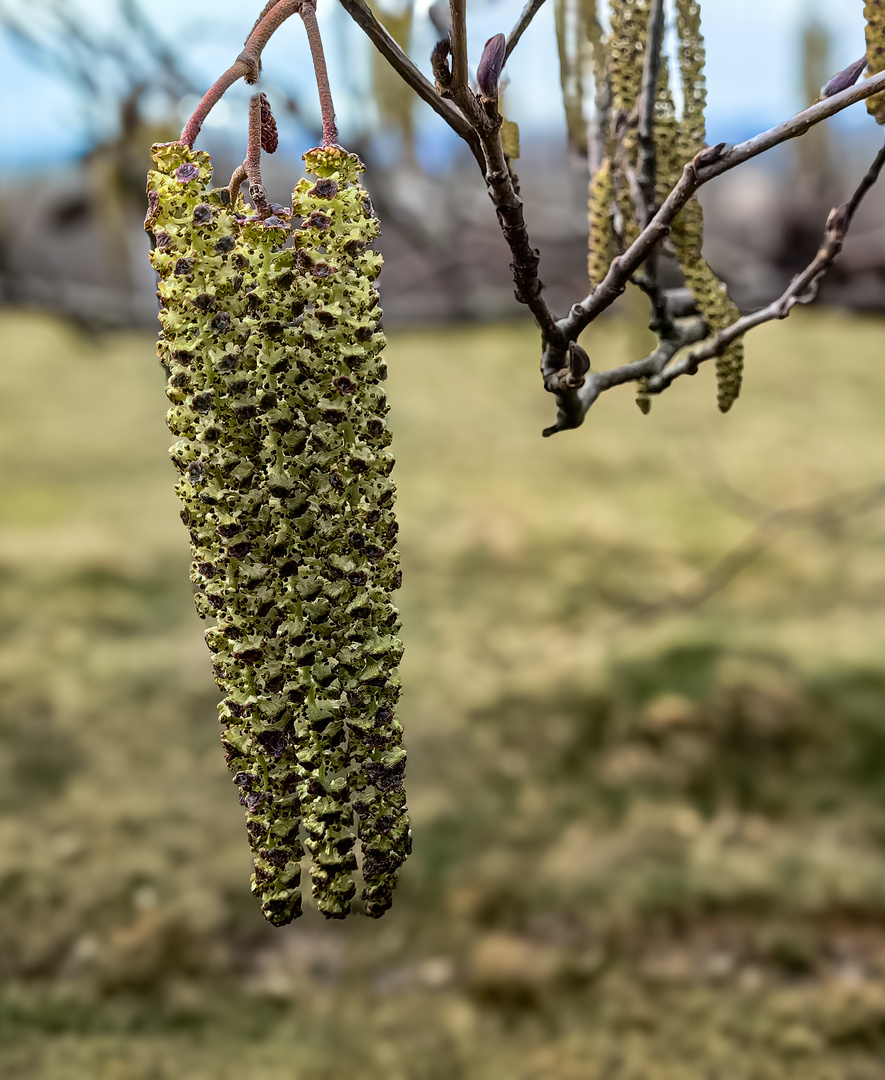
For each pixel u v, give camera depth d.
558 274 2.55
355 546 0.75
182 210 0.69
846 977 2.80
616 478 5.74
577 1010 2.79
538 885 3.19
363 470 0.74
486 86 0.67
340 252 0.71
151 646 4.45
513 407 6.51
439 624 4.57
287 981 2.93
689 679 4.04
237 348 0.70
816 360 6.88
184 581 4.96
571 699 4.00
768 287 2.33
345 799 0.81
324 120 0.71
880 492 2.96
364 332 0.72
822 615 4.47
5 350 7.08
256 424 0.72
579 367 0.84
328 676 0.78
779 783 3.54
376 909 0.83
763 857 3.24
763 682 3.97
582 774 3.66
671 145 0.97
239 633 0.76
